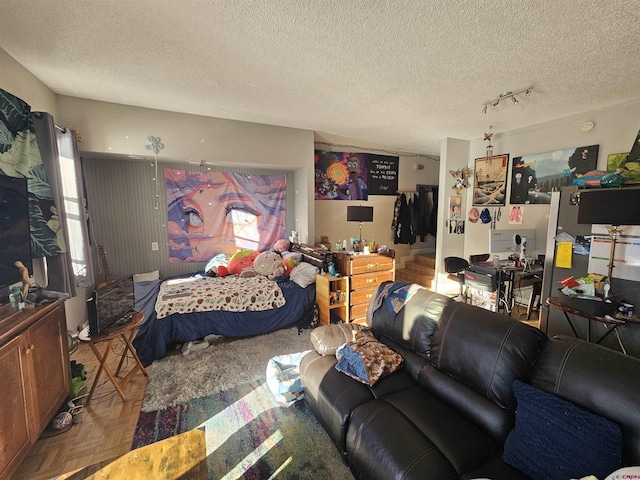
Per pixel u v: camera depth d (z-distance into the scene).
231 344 3.00
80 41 1.95
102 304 2.07
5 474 1.35
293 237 4.46
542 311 2.78
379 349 1.94
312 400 1.90
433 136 4.61
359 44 1.98
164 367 2.57
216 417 1.97
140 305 2.95
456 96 2.92
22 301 1.68
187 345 2.88
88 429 1.86
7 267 1.75
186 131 3.50
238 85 2.66
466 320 1.66
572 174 3.63
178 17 1.70
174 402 2.12
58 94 2.91
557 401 1.16
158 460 1.21
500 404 1.38
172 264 3.98
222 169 4.17
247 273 3.72
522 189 4.18
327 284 3.25
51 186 2.33
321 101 3.06
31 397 1.57
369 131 4.30
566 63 2.24
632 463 0.97
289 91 2.80
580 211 2.19
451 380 1.62
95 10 1.63
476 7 1.59
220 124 3.67
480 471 1.16
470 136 4.62
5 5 1.57
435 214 6.04
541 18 1.69
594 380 1.13
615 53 2.08
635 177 2.87
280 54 2.11
